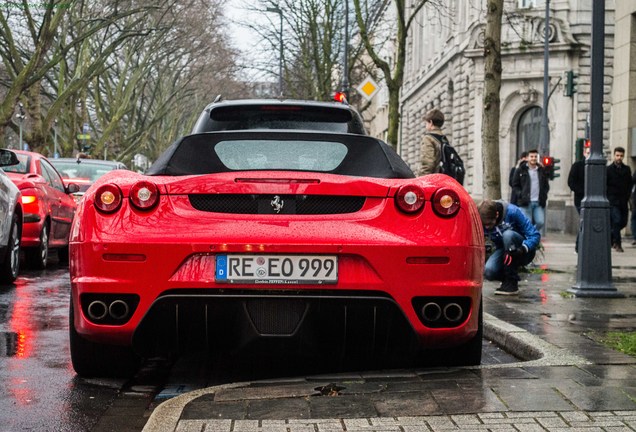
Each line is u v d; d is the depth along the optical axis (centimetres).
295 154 533
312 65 4191
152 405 490
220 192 495
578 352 586
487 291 1034
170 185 498
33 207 1276
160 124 6022
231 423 412
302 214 496
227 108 739
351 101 4281
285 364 598
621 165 1931
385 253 488
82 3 3166
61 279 1185
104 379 553
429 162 1110
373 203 501
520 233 986
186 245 483
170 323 491
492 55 1372
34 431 433
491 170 1374
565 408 434
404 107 6200
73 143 4253
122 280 487
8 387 525
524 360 614
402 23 2064
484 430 398
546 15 3241
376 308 489
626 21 2398
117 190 498
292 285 483
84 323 499
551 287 1095
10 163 1048
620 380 497
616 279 1234
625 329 714
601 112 1012
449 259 496
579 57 3688
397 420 414
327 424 409
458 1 4222
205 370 583
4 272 1086
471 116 3859
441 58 4650
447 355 552
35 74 2895
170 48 4456
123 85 4644
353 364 591
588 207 991
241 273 482
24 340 688
